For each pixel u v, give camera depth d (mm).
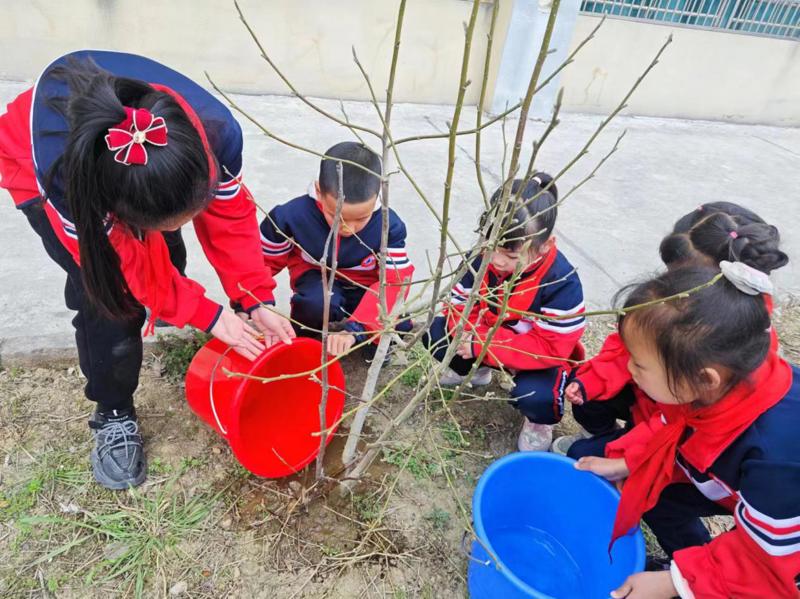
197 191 1040
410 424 1868
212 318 1417
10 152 1202
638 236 3186
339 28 4312
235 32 4090
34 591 1331
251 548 1477
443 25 4543
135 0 3766
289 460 1620
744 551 1139
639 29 5172
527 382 1727
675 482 1459
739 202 3898
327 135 3828
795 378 1199
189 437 1723
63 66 1187
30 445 1634
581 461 1467
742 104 6008
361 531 1542
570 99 5297
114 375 1468
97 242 1061
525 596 1110
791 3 5527
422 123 4402
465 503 1657
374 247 1945
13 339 1849
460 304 1699
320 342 1562
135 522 1489
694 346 1063
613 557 1356
